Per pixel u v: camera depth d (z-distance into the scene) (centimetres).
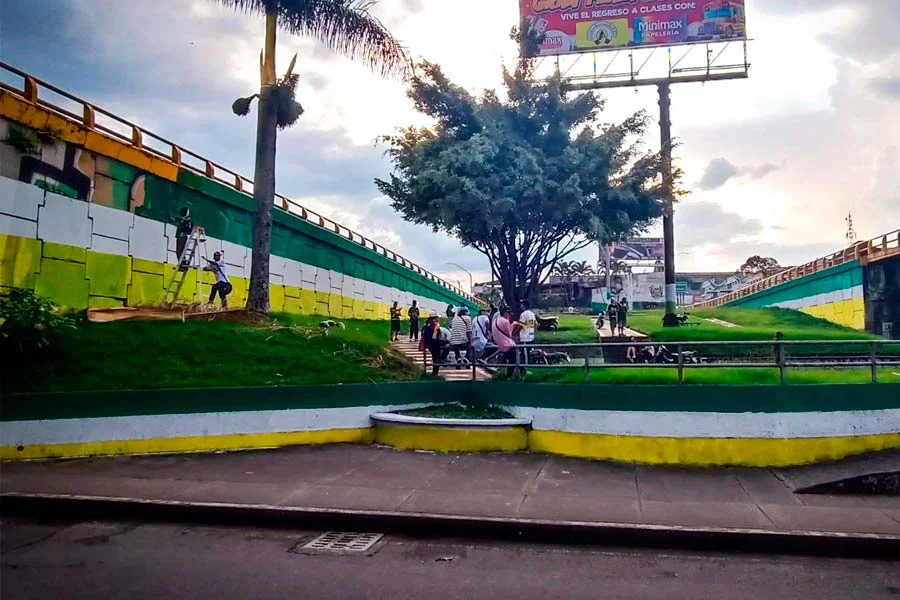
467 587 617
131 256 1781
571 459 1155
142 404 1183
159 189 1892
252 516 825
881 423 1124
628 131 2111
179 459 1128
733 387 1120
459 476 1019
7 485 927
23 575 629
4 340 1246
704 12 3159
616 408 1160
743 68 3120
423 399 1361
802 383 1171
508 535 779
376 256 3472
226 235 2205
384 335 2592
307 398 1273
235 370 1367
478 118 2042
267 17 1814
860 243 3111
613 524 772
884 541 720
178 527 808
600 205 2067
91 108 1656
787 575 660
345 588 609
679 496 915
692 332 2603
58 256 1560
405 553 721
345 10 1738
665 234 2972
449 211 1920
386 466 1084
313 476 1008
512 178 1959
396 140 2192
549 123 2069
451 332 1587
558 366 1258
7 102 1427
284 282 2533
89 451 1153
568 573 660
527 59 2102
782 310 4112
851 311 3222
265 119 1827
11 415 1125
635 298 6931
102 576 629
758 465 1097
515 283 2119
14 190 1457
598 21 3216
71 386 1208
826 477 995
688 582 637
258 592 594
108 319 1542
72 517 848
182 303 1953
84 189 1639
